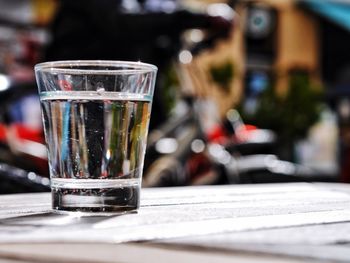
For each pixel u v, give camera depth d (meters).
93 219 0.46
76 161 0.49
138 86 0.50
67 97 0.49
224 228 0.39
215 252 0.30
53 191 0.51
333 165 6.00
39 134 2.16
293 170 2.43
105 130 0.49
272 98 5.88
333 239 0.34
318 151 6.08
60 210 0.50
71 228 0.40
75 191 0.49
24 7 5.34
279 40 8.05
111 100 0.49
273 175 2.38
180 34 2.27
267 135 2.57
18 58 5.12
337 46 8.41
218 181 2.31
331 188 0.94
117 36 2.24
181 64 2.36
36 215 0.49
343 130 6.06
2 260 0.30
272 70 7.88
